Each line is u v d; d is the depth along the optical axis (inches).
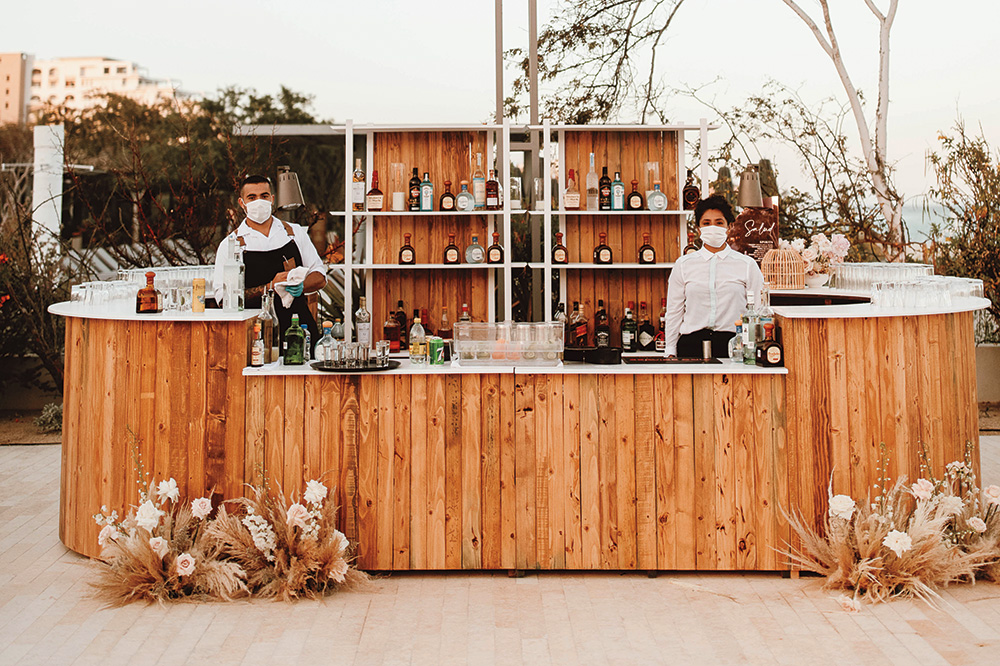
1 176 350.6
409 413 140.3
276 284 154.6
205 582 131.4
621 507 140.7
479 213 212.8
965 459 147.9
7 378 310.0
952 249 317.1
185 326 141.3
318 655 110.3
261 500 138.3
